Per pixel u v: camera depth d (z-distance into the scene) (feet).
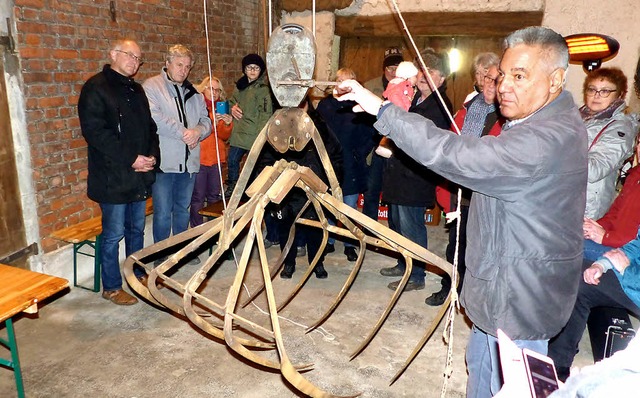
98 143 9.89
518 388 3.52
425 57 10.16
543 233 4.76
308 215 11.21
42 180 10.71
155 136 11.10
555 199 4.67
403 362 9.13
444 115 10.32
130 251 11.43
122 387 8.17
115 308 10.64
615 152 8.26
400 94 6.34
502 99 4.80
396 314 10.82
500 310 5.06
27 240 10.57
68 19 10.79
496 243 4.99
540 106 4.78
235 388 8.25
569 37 11.91
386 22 16.71
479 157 4.38
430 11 16.20
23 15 9.86
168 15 13.62
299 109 4.95
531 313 4.99
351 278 7.33
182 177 12.29
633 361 2.55
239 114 14.32
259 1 17.66
